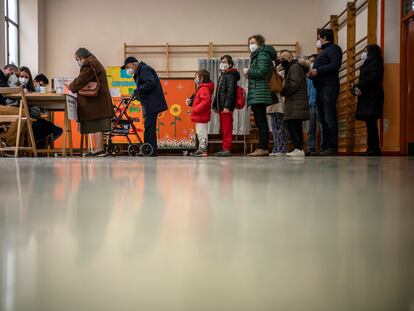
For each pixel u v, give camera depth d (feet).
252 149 24.88
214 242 1.03
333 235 1.13
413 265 0.78
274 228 1.25
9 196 2.29
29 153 13.98
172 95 24.64
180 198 2.16
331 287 0.65
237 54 25.98
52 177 3.85
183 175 4.07
